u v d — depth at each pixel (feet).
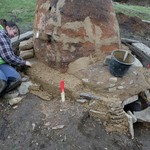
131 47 15.51
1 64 11.60
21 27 19.89
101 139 9.99
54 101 11.16
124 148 9.99
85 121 10.35
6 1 25.13
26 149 9.68
